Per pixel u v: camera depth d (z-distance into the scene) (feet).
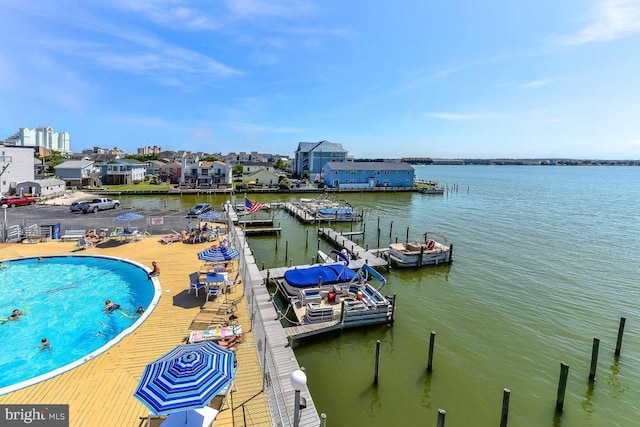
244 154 570.05
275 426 30.60
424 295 80.38
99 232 96.22
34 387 33.91
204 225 108.37
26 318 53.11
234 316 49.37
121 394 33.30
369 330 62.54
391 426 41.52
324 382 49.62
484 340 61.21
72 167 247.29
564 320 68.95
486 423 42.65
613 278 91.91
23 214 129.39
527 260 107.34
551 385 50.03
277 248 120.16
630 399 47.60
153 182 309.42
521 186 395.75
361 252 107.24
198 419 26.76
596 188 372.79
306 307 62.39
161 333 45.03
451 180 506.07
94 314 54.54
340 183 311.27
